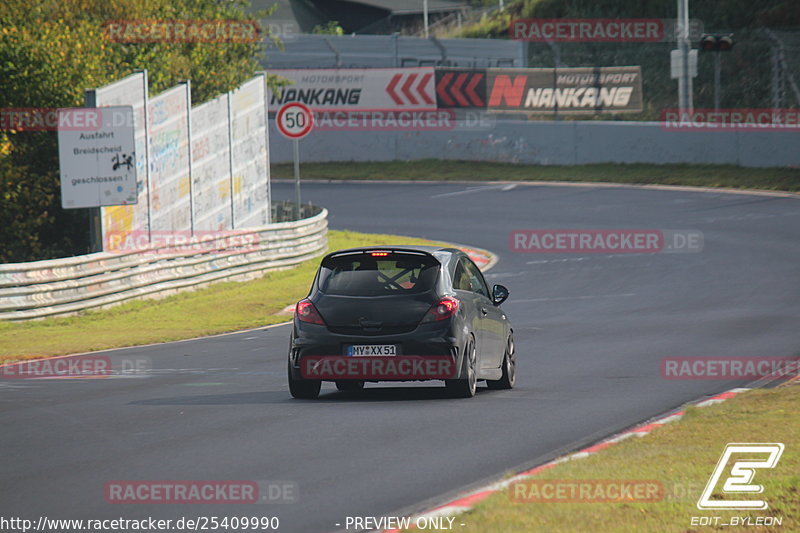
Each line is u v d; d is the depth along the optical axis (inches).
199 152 4097.0
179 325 3070.9
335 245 4758.9
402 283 1708.9
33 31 4124.0
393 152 7352.4
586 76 7401.6
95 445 1352.1
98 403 1727.4
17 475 1182.3
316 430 1428.4
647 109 7495.1
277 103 7598.4
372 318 1686.8
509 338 1930.4
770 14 7815.0
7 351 2554.1
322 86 7514.8
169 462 1235.2
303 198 6323.8
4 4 4252.0
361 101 7436.0
